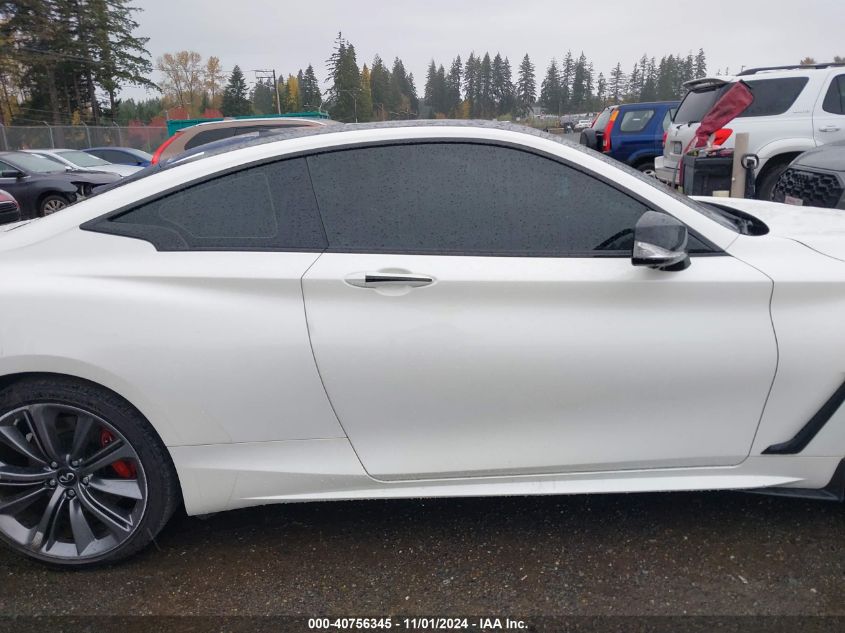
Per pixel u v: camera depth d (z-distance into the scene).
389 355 2.30
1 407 2.36
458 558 2.54
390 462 2.42
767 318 2.30
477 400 2.35
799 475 2.44
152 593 2.39
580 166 2.40
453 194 2.41
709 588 2.30
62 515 2.53
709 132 7.18
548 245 2.38
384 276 2.29
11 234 2.48
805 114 7.61
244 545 2.67
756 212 3.11
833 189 4.22
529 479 2.46
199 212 2.40
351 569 2.49
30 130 27.72
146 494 2.42
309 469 2.42
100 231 2.38
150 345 2.26
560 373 2.32
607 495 2.93
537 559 2.51
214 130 10.03
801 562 2.41
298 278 2.30
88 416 2.35
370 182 2.42
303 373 2.31
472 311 2.30
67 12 47.66
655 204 2.39
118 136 30.81
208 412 2.32
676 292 2.30
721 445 2.40
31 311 2.26
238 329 2.29
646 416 2.37
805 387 2.32
